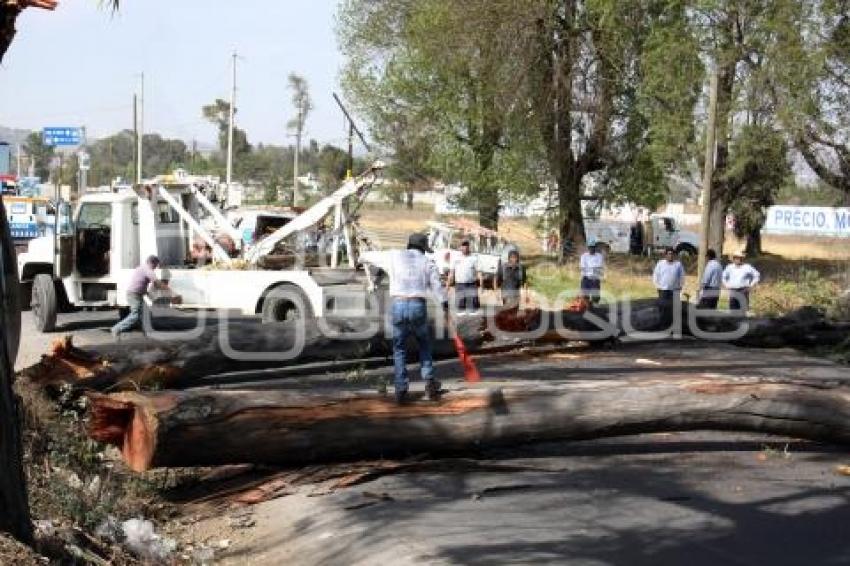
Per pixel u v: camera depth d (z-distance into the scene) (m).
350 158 38.62
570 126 33.66
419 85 36.38
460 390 8.80
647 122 32.81
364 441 8.43
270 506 7.80
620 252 47.56
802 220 45.06
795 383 9.55
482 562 6.25
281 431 8.05
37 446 8.02
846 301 19.25
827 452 9.82
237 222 22.09
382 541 6.70
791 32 27.66
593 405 8.91
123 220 17.88
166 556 6.69
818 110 28.00
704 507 7.66
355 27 39.69
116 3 5.89
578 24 32.19
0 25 5.39
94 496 7.30
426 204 83.81
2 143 56.50
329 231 18.72
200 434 7.68
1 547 5.20
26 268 18.39
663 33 30.05
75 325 18.86
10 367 5.52
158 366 10.48
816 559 6.45
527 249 44.31
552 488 8.18
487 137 35.06
